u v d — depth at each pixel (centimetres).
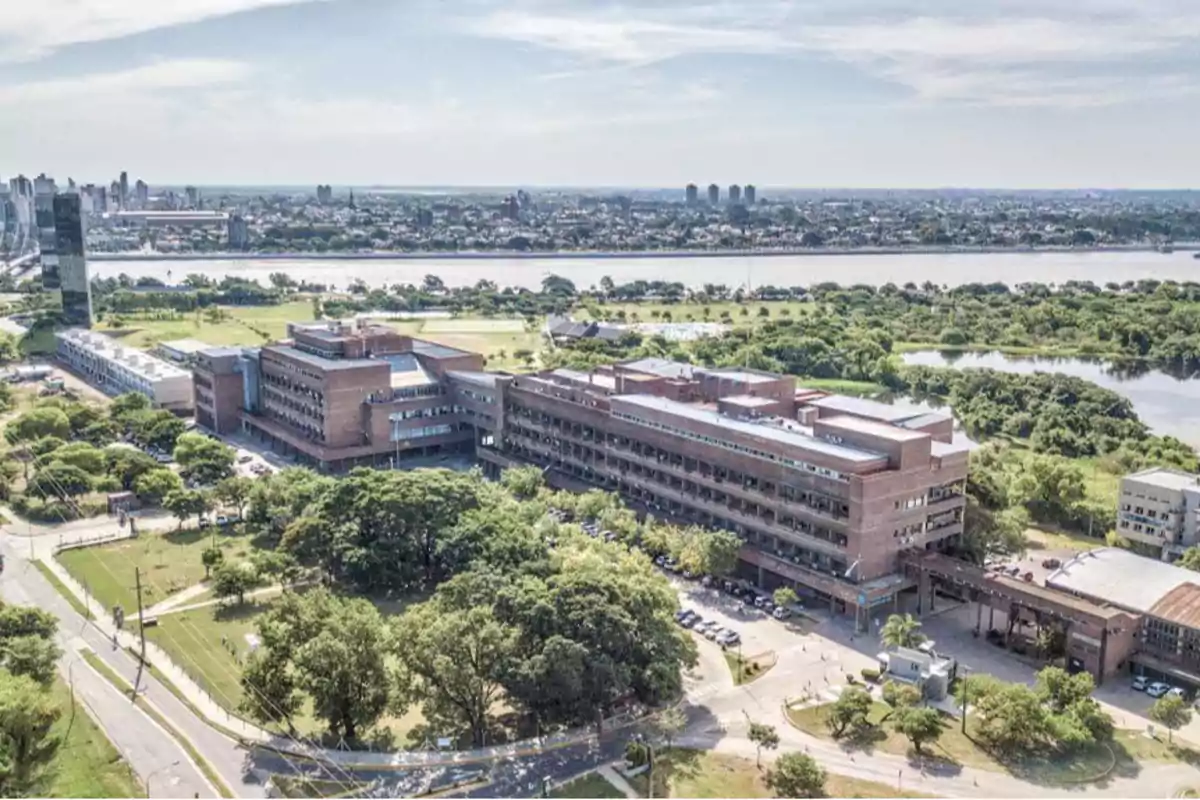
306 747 16912
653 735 17250
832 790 15625
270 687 17538
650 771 15575
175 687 19075
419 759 16512
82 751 16662
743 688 19112
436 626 16875
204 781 15962
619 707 18062
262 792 15738
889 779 16000
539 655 16825
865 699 17350
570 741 17025
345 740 17100
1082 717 17212
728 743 17112
